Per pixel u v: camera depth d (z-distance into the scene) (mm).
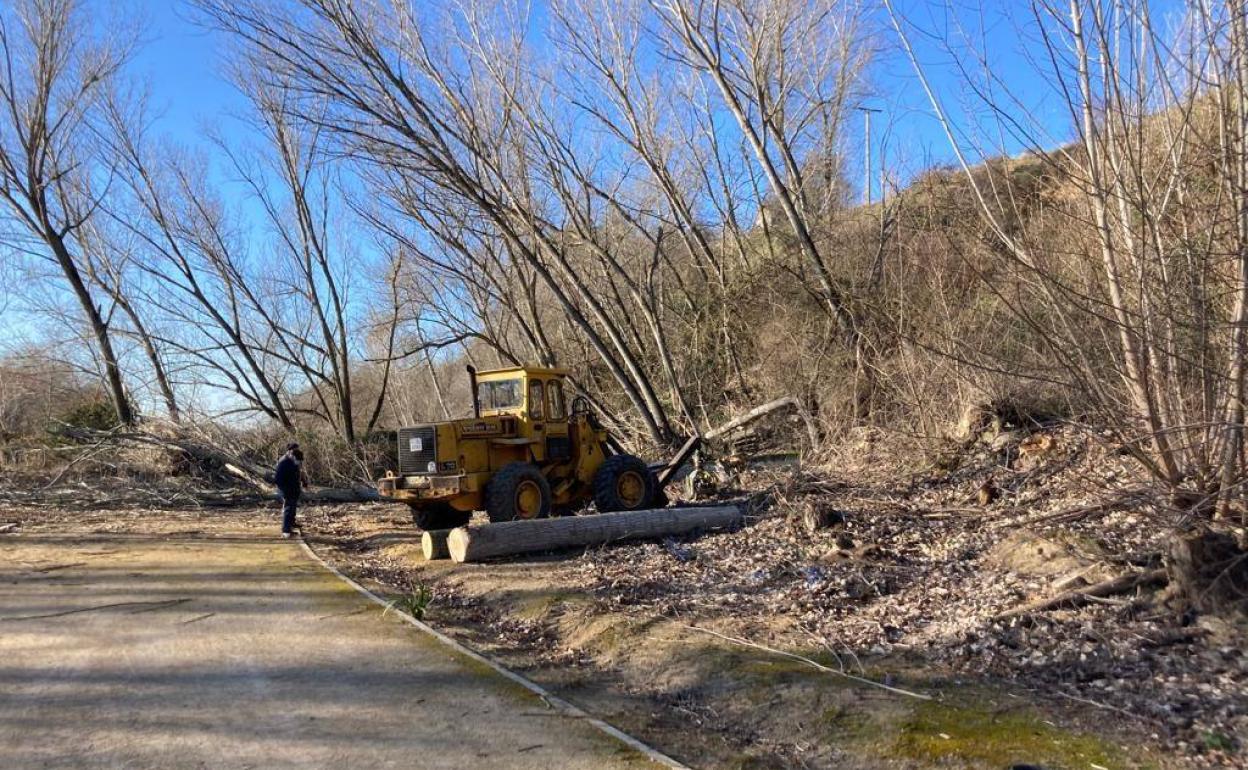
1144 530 6930
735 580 8031
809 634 6289
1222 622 5215
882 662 5617
